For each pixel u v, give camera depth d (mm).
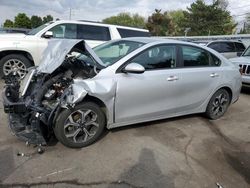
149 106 4242
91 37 7980
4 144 3691
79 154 3594
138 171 3312
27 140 3408
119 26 8469
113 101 3822
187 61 4699
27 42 7156
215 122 5270
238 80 5547
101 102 3801
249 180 3338
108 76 3775
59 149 3674
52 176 3084
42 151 3543
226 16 50656
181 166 3506
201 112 5152
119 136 4195
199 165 3576
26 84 3918
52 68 3727
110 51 4422
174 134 4469
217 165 3619
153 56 4254
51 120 3445
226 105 5512
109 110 3834
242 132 4848
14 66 7215
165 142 4145
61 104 3426
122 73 3887
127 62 3955
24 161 3328
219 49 12836
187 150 3957
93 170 3262
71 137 3648
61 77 3852
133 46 4297
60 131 3527
